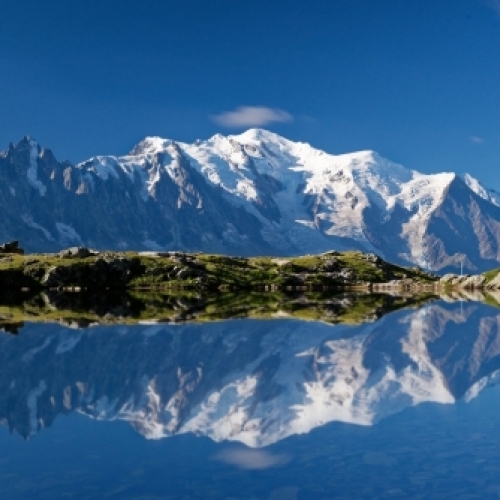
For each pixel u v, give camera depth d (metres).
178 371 50.81
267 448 29.53
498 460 27.59
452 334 75.94
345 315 102.44
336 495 23.92
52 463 27.73
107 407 38.16
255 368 52.19
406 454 28.48
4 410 37.50
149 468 26.98
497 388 43.50
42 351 61.16
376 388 43.59
